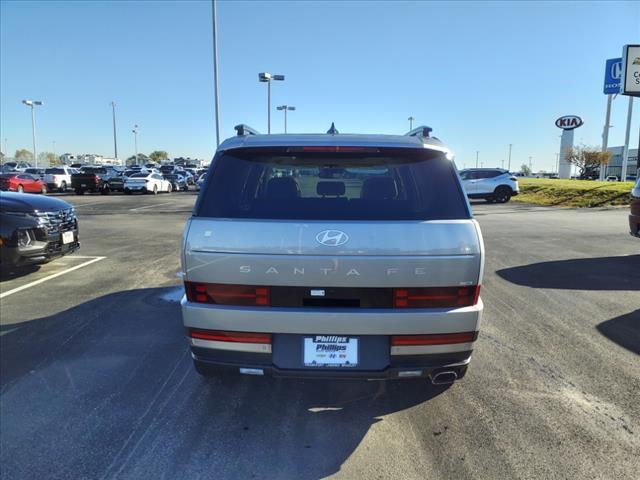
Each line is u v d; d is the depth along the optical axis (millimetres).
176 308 5801
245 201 3127
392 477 2744
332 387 3809
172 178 38312
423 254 2877
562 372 4070
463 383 3873
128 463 2855
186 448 3010
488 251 9773
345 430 3217
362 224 2889
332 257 2861
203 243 2945
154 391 3732
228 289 2957
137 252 9609
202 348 3068
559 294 6480
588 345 4664
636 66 25500
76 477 2736
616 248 10164
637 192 8336
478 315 2975
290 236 2881
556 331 5043
